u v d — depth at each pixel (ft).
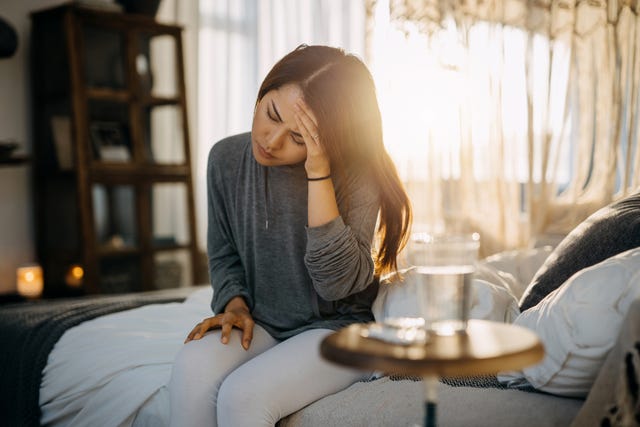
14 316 6.81
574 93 8.98
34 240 12.11
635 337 3.44
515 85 9.73
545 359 4.12
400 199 5.23
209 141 13.97
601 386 3.57
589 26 8.83
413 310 5.08
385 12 11.15
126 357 5.55
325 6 13.28
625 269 3.97
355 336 3.07
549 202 9.21
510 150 9.84
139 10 12.54
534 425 3.82
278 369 4.56
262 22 13.94
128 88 11.65
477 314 4.99
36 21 11.58
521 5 9.57
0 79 11.67
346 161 5.04
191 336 4.91
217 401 4.54
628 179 8.49
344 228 4.75
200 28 13.83
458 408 4.06
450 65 10.23
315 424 4.44
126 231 11.59
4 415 6.28
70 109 11.10
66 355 5.90
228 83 13.92
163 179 12.09
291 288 5.32
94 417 5.41
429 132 10.41
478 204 10.07
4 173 11.77
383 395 4.46
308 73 4.85
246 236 5.41
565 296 4.12
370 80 5.05
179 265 12.30
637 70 8.53
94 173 11.16
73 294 11.27
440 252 3.11
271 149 4.95
